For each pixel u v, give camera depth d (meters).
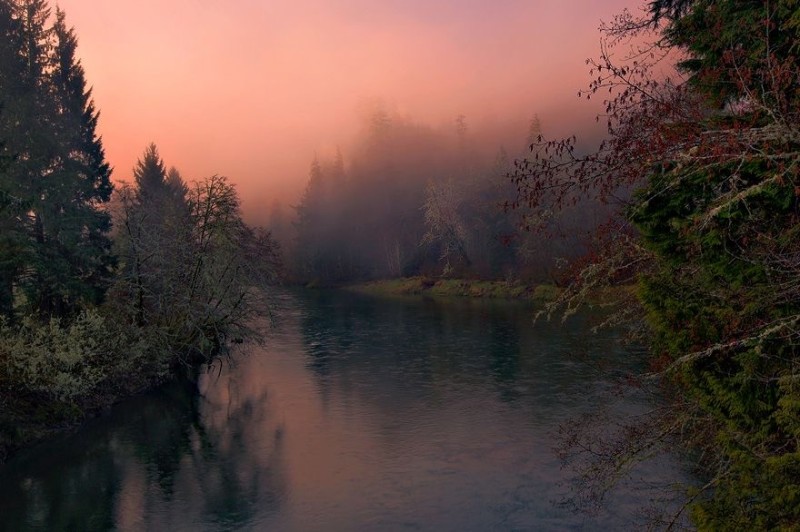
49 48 38.44
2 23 36.09
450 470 18.16
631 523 13.66
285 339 43.78
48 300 34.31
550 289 59.53
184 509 16.22
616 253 9.73
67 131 39.56
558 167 7.55
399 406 25.33
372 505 16.06
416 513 15.46
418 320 51.31
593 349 28.66
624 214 8.40
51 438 22.28
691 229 6.89
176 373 32.84
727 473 7.43
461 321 49.19
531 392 26.14
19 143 34.69
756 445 6.77
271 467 19.12
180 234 34.22
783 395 6.66
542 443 19.88
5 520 15.67
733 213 6.72
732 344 6.72
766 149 6.30
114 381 28.31
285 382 30.72
